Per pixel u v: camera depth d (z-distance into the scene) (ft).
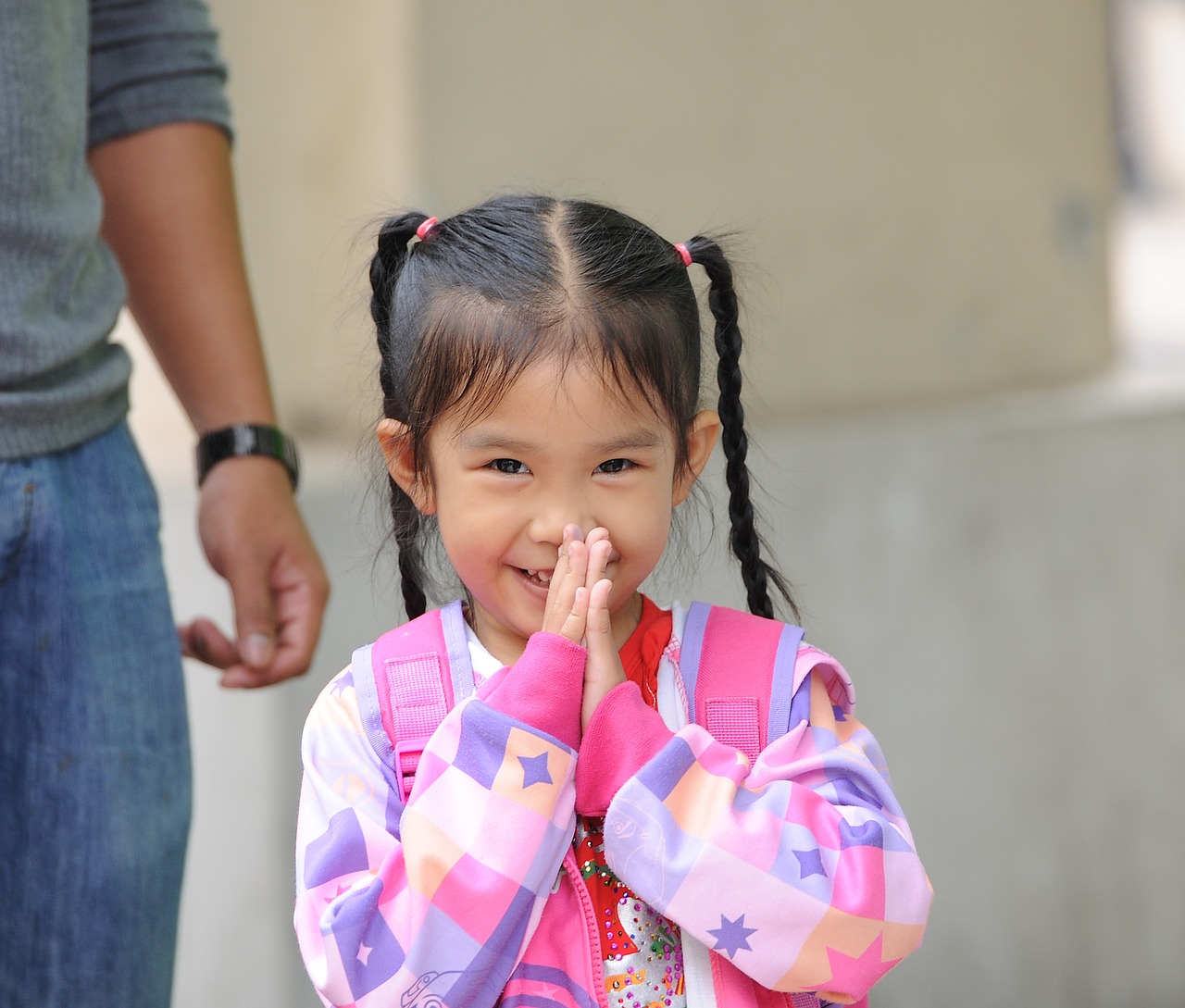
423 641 13.93
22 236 16.56
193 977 31.24
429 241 13.84
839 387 39.91
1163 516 36.45
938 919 34.65
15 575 16.96
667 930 13.11
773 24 38.68
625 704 12.87
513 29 35.37
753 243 38.27
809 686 13.87
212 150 20.63
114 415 18.15
